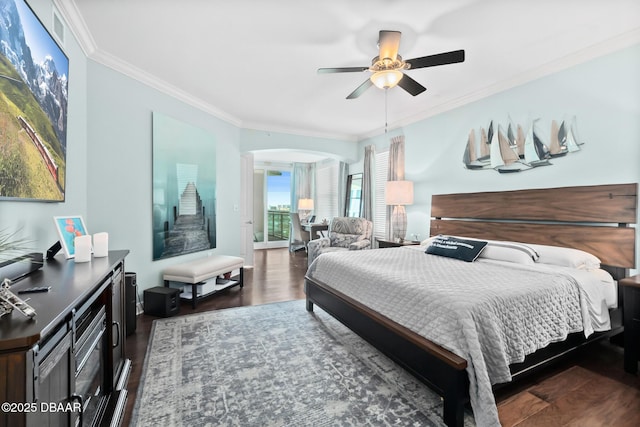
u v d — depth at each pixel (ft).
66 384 3.33
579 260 7.88
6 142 4.40
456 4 6.78
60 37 6.81
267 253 24.29
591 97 8.72
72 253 6.17
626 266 7.90
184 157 12.80
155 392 5.99
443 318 5.39
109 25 7.71
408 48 8.69
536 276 6.97
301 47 8.79
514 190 10.63
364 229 17.01
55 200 6.12
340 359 7.36
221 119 15.30
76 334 3.79
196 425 5.09
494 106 11.39
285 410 5.48
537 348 5.69
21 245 5.24
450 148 13.28
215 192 14.80
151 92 11.17
